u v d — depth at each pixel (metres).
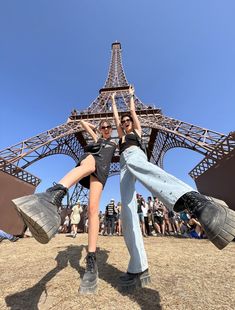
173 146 28.17
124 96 36.94
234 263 5.20
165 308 2.85
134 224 3.72
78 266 4.86
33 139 26.00
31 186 17.66
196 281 3.86
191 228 13.22
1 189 15.05
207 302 3.02
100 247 7.62
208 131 23.19
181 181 2.50
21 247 8.72
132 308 2.86
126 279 3.54
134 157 3.29
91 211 3.49
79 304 2.98
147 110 30.94
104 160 3.62
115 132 26.45
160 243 9.09
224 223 1.96
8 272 4.77
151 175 2.82
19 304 3.09
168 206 2.41
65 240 11.42
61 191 2.51
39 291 3.50
